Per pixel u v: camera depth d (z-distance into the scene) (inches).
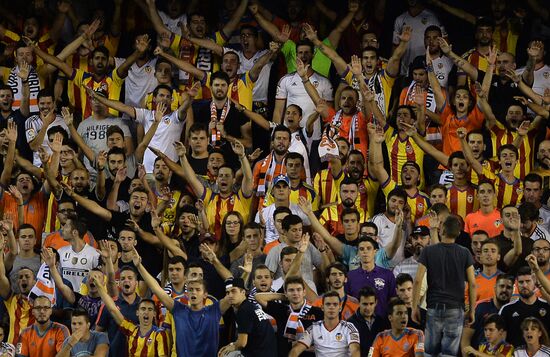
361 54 2377.0
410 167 2065.7
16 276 2026.3
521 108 2193.7
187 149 2246.6
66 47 2340.1
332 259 1962.4
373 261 1895.9
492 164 2140.7
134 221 2020.2
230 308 1886.1
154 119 2202.3
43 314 1891.0
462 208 2079.2
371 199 2106.3
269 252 1953.7
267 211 2063.2
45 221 2143.2
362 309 1840.6
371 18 2406.5
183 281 1903.3
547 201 2090.3
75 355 1863.9
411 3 2375.7
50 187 2143.2
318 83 2295.8
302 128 2236.7
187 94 2225.6
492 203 2033.7
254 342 1793.8
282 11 2490.2
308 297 1892.2
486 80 2199.8
